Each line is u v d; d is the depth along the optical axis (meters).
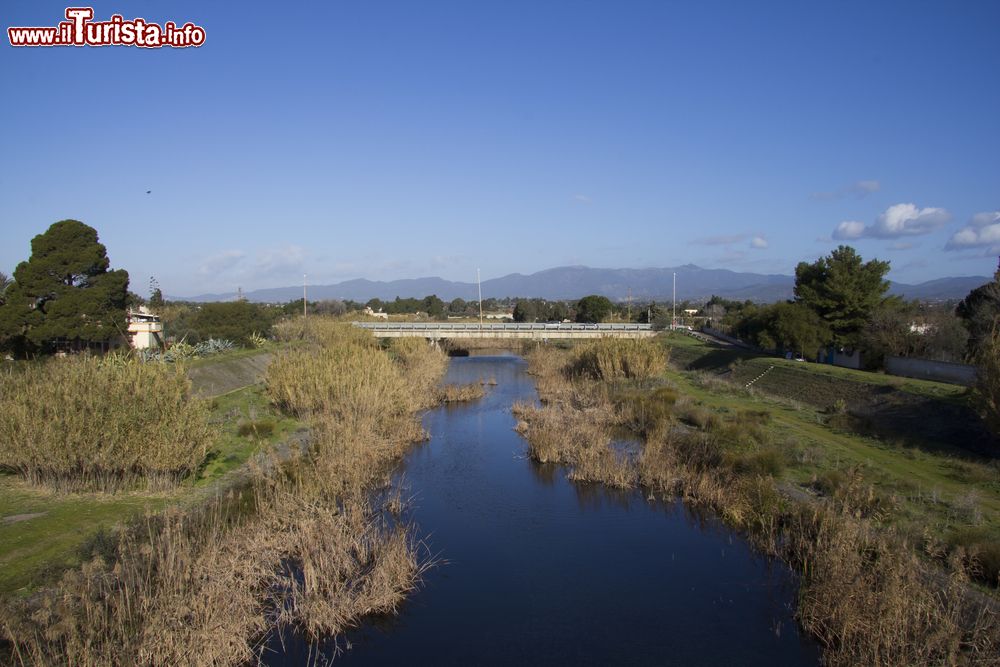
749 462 20.88
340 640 12.43
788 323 44.69
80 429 17.77
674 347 62.88
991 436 22.23
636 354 43.28
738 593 14.31
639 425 29.73
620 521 18.64
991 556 12.84
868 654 10.70
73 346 38.78
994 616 10.98
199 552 13.12
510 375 54.88
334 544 14.60
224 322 54.03
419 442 28.31
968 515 15.69
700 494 19.83
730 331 71.00
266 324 57.34
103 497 17.72
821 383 36.78
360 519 16.27
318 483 18.45
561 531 17.91
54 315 36.72
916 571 12.07
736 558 16.05
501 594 14.30
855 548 13.33
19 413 18.12
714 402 35.75
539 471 23.73
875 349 41.12
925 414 26.52
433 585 14.71
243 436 25.55
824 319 46.81
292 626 12.66
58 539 14.59
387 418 29.16
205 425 20.38
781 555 15.62
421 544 16.92
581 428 27.53
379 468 22.92
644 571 15.40
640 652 12.01
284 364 31.19
